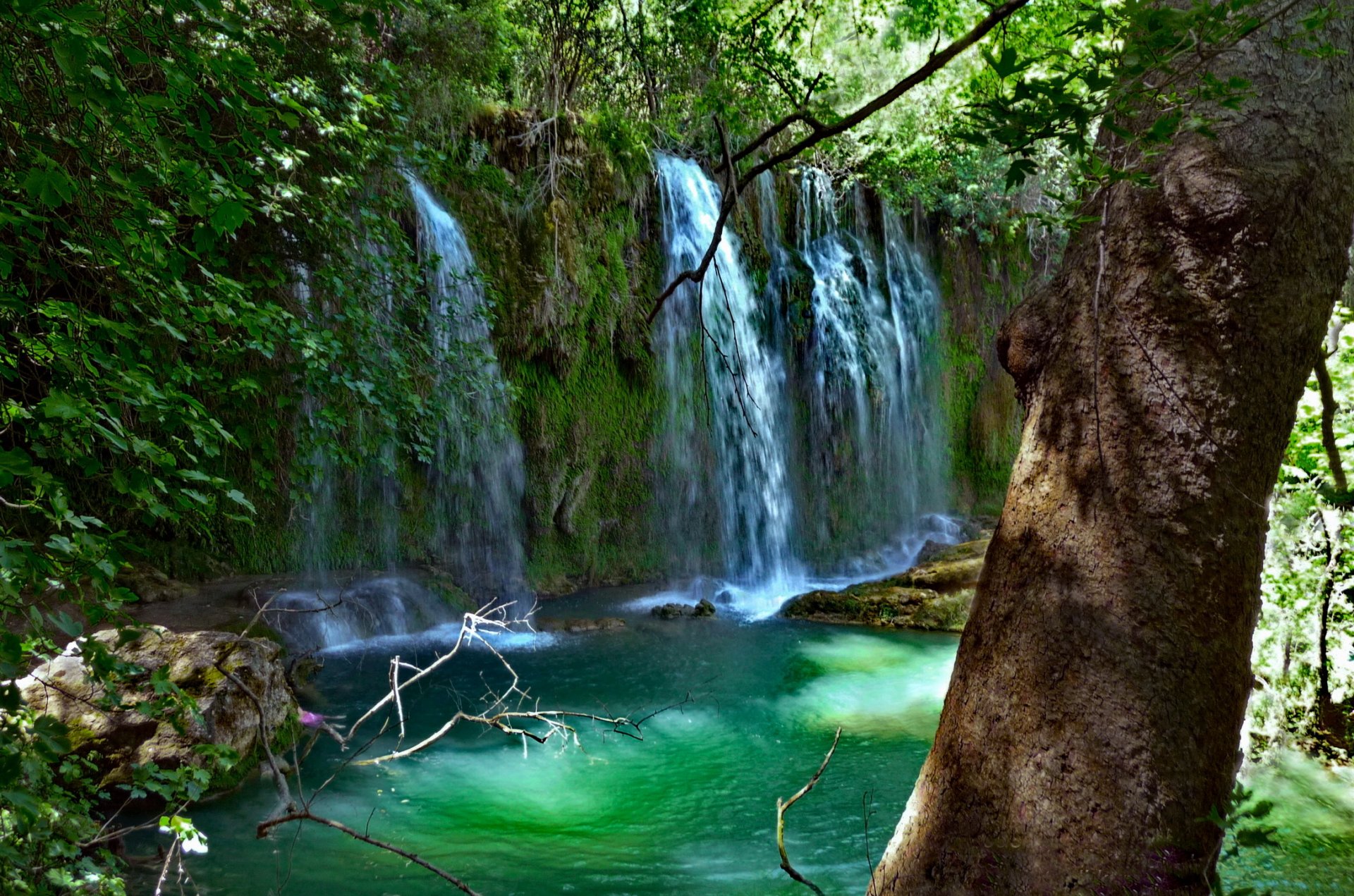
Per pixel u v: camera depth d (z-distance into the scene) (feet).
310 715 22.89
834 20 36.91
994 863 8.07
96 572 7.32
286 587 30.68
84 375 8.37
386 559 35.50
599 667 29.30
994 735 8.30
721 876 15.93
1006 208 50.57
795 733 23.57
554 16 39.01
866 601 36.70
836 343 48.11
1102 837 7.58
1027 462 8.63
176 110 8.07
